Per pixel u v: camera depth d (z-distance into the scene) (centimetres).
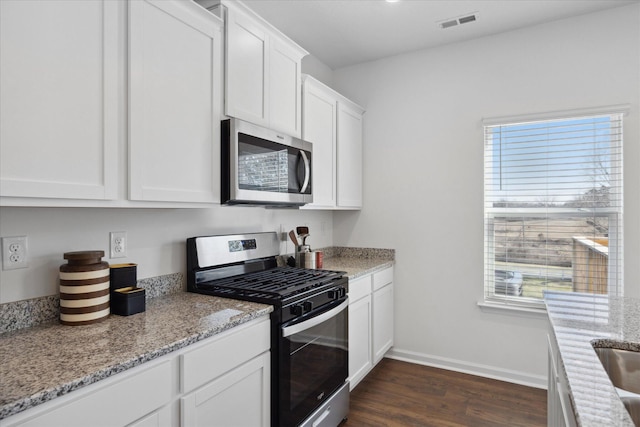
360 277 255
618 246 243
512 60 273
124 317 146
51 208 142
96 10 124
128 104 133
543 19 257
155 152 143
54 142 112
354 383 245
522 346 271
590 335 122
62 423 90
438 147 300
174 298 178
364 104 330
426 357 305
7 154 102
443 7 240
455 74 293
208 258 199
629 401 101
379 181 324
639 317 142
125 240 168
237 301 172
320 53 310
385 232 321
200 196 162
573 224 257
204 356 130
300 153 222
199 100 162
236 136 172
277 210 271
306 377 182
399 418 224
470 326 289
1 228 128
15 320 130
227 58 176
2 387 87
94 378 95
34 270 137
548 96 262
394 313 318
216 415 135
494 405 239
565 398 103
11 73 102
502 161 280
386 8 241
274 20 255
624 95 240
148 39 140
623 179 240
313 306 186
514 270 277
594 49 248
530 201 271
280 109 215
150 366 112
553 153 262
